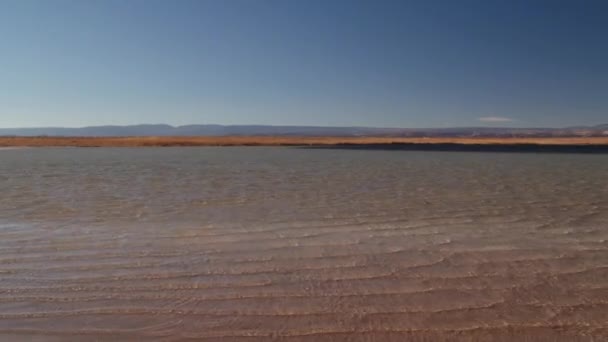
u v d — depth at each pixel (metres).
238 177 14.42
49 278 4.74
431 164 19.59
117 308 3.96
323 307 3.96
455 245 5.98
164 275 4.82
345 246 5.96
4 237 6.49
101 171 16.50
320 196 10.33
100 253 5.68
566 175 14.69
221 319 3.74
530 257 5.38
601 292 4.24
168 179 13.88
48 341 3.38
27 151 33.53
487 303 4.02
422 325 3.61
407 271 4.91
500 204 9.19
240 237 6.48
